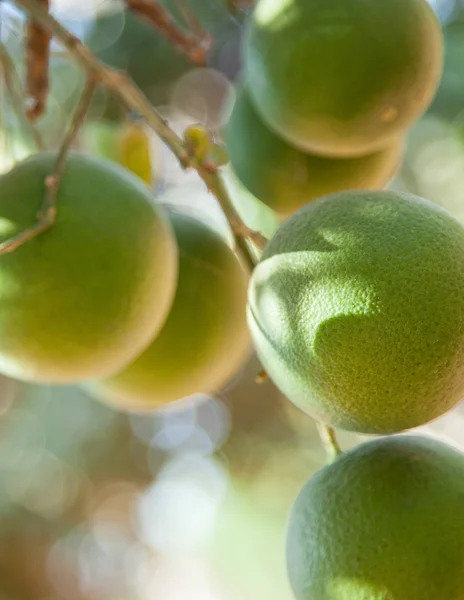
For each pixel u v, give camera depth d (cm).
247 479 150
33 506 138
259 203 63
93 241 50
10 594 135
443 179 93
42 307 49
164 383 56
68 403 130
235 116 60
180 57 91
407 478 48
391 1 54
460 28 81
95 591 159
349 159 58
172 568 172
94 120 61
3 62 56
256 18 56
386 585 47
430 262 46
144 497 151
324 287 46
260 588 153
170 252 52
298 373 47
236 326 57
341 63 54
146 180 61
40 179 50
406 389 46
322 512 48
